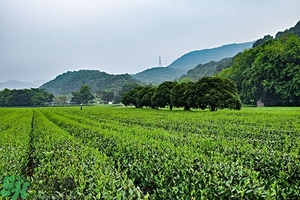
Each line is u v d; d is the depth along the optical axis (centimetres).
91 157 925
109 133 1700
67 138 1457
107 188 579
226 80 5934
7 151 1063
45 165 795
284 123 2462
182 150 1027
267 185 801
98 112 6356
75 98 19838
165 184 788
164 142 1266
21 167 939
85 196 532
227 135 1930
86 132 1866
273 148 1277
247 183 618
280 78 8188
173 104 6700
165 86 7500
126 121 3447
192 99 5938
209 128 2291
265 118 2944
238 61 11988
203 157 879
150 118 3669
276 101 8681
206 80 5803
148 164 931
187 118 3341
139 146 1150
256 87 8875
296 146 1305
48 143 1242
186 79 14738
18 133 1803
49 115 5338
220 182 655
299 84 7562
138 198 540
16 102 17362
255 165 916
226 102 5556
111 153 1289
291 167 816
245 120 2795
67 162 829
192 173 733
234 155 1013
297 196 694
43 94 19688
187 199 675
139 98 9244
